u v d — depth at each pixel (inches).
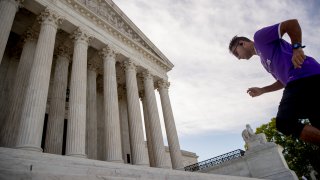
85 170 548.1
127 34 1483.8
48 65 895.1
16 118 903.7
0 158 435.2
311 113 141.2
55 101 1083.3
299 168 2097.7
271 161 1124.5
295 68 151.2
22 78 976.3
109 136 1037.2
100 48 1289.4
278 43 168.6
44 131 1219.9
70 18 1104.8
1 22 823.7
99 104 1478.8
